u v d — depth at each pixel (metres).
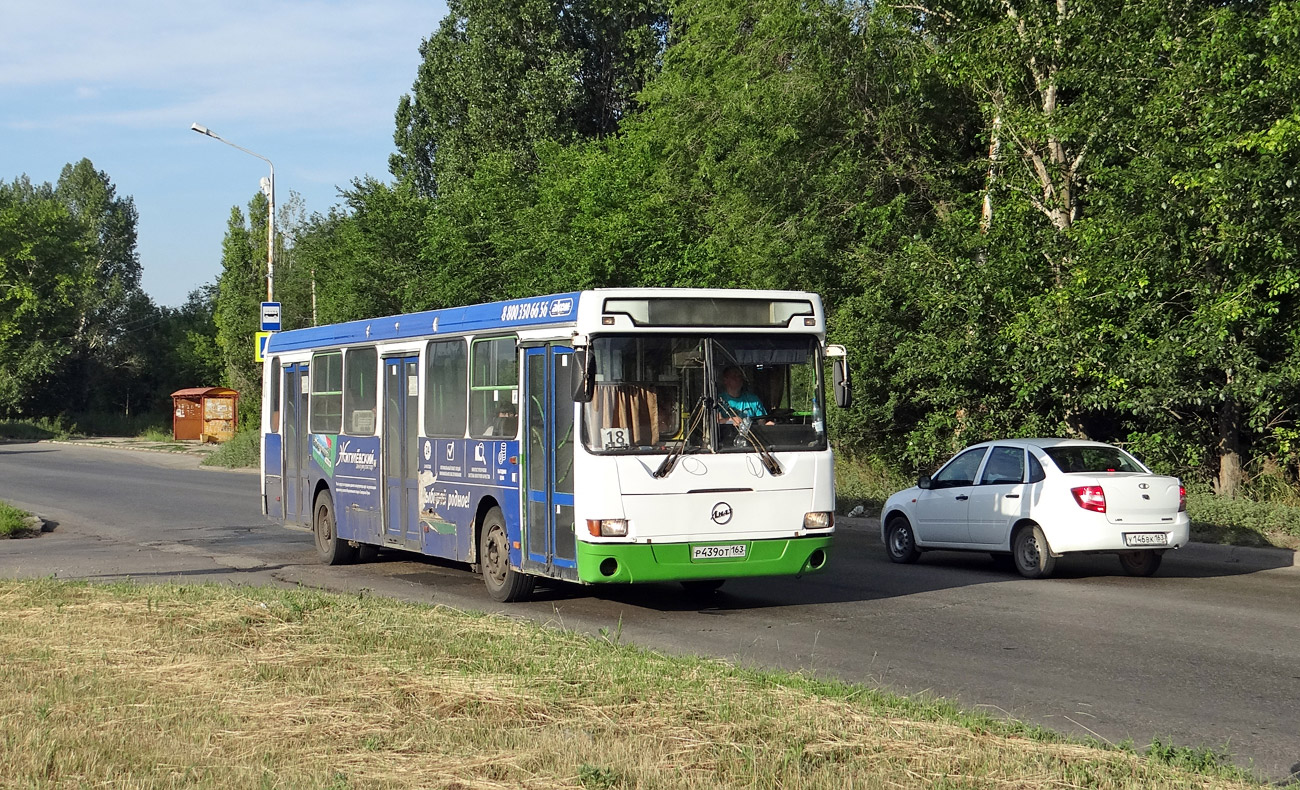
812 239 26.47
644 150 33.00
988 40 22.28
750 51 27.88
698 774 6.05
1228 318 18.62
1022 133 22.03
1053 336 20.62
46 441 71.06
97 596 12.16
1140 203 20.50
